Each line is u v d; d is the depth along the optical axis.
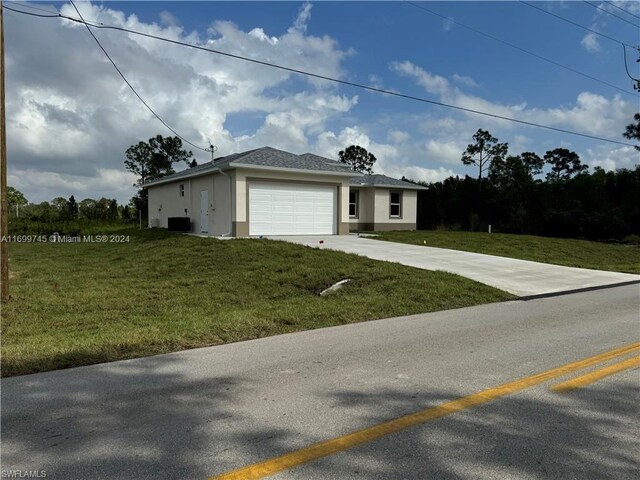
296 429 3.68
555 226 33.34
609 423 3.80
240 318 7.62
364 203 29.97
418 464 3.15
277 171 20.34
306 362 5.52
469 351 5.97
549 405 4.16
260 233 20.23
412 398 4.32
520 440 3.49
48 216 35.88
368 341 6.55
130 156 47.84
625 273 15.58
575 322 7.82
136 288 10.58
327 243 18.52
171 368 5.28
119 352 5.90
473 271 13.80
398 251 17.11
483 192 38.69
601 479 2.98
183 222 23.88
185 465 3.13
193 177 23.53
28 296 9.73
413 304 9.43
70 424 3.78
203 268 12.73
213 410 4.07
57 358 5.53
